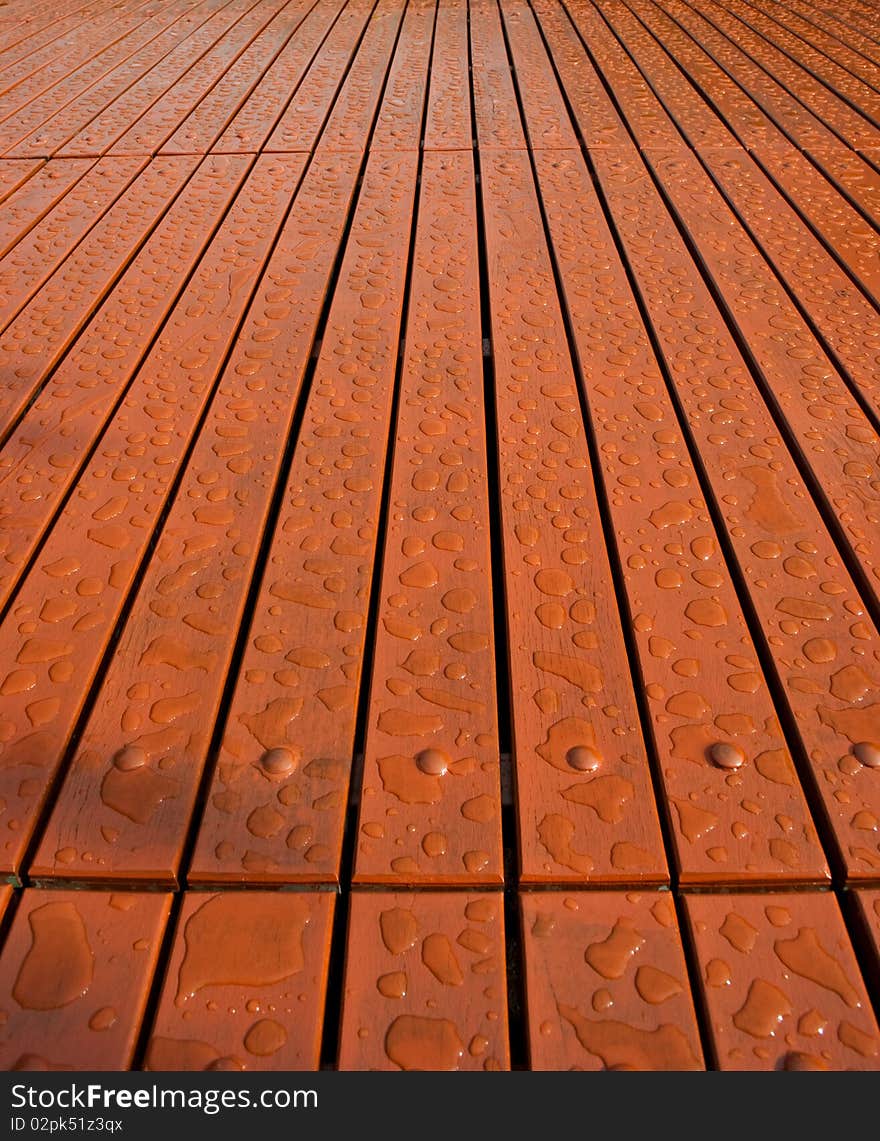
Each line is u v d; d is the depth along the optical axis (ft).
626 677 4.11
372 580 4.71
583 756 3.78
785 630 4.33
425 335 6.61
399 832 3.53
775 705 4.05
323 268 7.47
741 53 12.40
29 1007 3.09
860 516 4.98
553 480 5.27
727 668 4.14
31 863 3.45
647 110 10.52
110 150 9.87
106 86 11.77
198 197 8.76
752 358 6.30
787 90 11.10
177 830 3.54
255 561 4.80
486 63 12.13
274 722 3.94
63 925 3.31
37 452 5.57
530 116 10.37
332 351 6.45
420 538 4.87
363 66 12.17
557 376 6.16
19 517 5.10
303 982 3.15
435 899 3.36
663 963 3.19
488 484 5.30
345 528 4.96
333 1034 3.15
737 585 4.66
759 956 3.19
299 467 5.39
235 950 3.23
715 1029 3.01
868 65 11.90
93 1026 3.04
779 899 3.36
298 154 9.59
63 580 4.67
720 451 5.46
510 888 3.46
